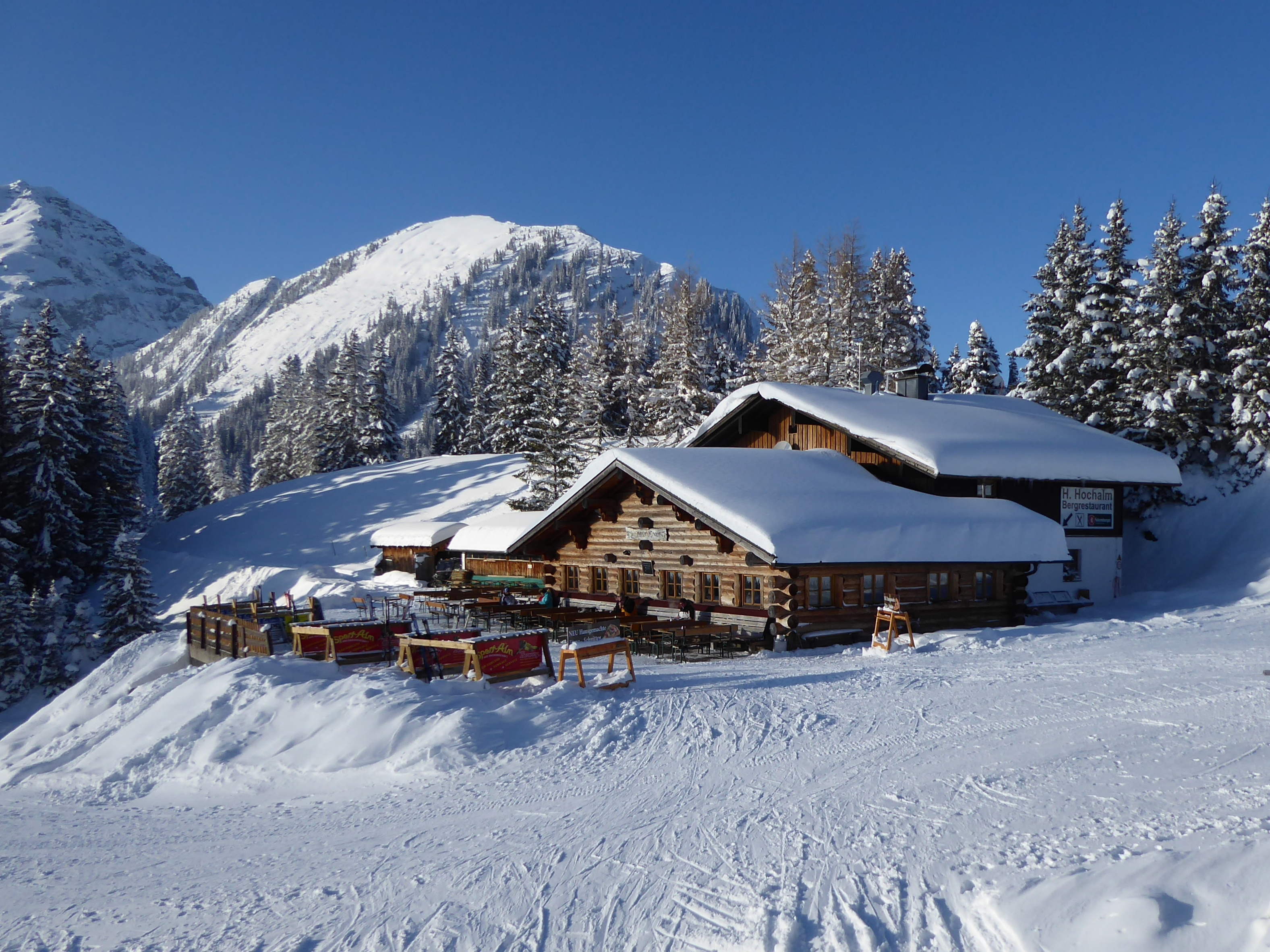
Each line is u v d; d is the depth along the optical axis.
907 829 7.11
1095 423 38.44
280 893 6.97
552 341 72.56
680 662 18.88
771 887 6.16
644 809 8.31
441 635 14.79
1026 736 9.81
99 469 55.91
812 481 22.67
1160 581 32.97
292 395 102.31
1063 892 5.44
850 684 13.61
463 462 65.62
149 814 10.21
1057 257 43.66
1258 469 33.38
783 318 59.53
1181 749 8.79
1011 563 22.12
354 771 10.72
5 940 6.48
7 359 50.28
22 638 34.75
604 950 5.53
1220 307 35.16
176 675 16.44
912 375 33.44
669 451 23.62
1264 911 4.89
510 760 10.41
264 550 53.81
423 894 6.64
